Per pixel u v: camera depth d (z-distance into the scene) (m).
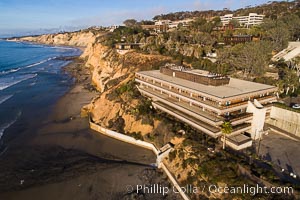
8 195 36.22
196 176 36.06
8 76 121.31
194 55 92.94
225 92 46.97
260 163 37.31
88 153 48.59
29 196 36.19
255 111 45.09
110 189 38.09
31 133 56.72
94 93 89.69
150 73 66.88
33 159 45.88
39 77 118.69
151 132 51.53
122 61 96.00
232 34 118.00
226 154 38.72
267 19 125.50
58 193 36.94
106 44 127.81
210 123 43.28
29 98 83.94
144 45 109.44
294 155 39.84
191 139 43.53
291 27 106.69
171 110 52.72
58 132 57.50
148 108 57.09
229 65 77.06
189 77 57.31
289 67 72.75
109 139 54.22
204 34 108.88
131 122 55.88
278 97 58.31
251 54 70.62
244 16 168.75
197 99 48.31
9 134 55.94
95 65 124.50
